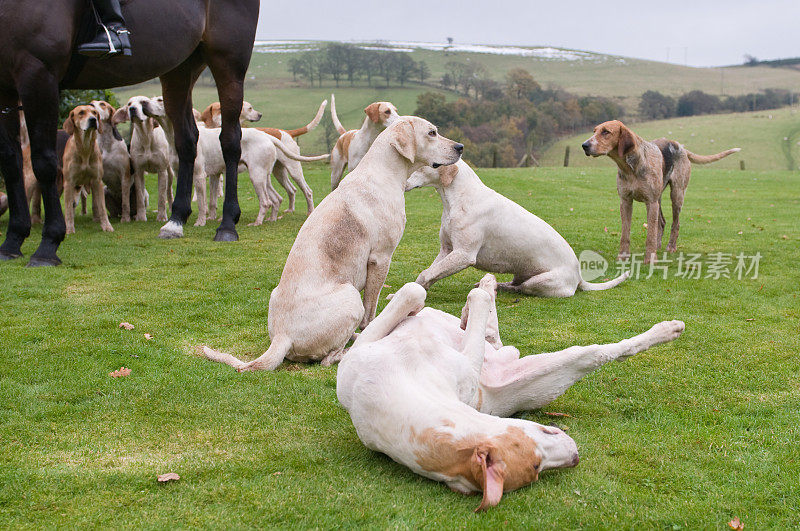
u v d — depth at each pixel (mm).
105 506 3107
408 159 5516
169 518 3004
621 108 102812
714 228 12555
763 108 107688
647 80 154750
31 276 7711
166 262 8641
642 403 4406
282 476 3381
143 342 5516
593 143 8641
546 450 3123
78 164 10469
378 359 3367
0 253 8641
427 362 3395
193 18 9281
